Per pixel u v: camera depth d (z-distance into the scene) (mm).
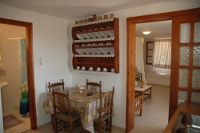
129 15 2695
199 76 2131
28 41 2879
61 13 3006
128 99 2830
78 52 3447
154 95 5527
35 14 2924
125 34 2775
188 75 2193
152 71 8133
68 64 3670
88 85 3410
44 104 2996
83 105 2369
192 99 2191
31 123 3051
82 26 3391
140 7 2562
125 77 2854
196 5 2082
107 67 3137
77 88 3082
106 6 2562
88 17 3266
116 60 2830
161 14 2348
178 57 2240
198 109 1845
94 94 2830
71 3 2406
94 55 3084
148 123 3283
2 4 2445
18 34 3723
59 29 3398
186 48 2195
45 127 3150
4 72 4047
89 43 3299
